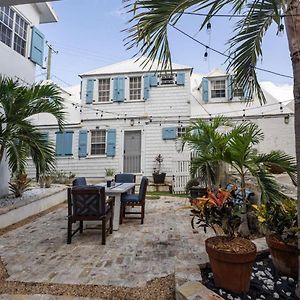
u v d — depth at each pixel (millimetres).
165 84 11992
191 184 7547
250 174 4137
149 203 7680
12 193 6926
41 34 8523
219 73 12258
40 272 2891
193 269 2436
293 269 2455
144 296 2365
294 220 2496
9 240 4145
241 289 2170
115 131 11992
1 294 2408
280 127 10578
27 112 5523
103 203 3998
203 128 4652
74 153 12125
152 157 11609
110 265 3094
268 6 2439
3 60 6816
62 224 5258
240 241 2428
